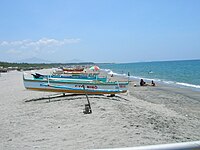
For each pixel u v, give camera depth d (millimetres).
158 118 12492
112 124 10180
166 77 55281
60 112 12789
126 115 12125
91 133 9039
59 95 19375
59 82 17891
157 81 44281
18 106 15859
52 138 8727
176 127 11023
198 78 50062
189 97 23656
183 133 10008
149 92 27312
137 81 43531
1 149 7789
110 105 14281
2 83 37656
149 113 13516
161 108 16625
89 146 7645
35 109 14289
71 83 17953
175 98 22828
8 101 18391
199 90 29719
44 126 10445
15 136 9242
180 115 14492
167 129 10398
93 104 14445
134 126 10023
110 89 18234
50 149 7562
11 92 24375
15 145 8164
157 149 1898
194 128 11211
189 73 67062
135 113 12914
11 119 12133
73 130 9547
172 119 12758
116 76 59750
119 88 18422
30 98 19188
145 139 8367
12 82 39094
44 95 20406
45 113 12914
